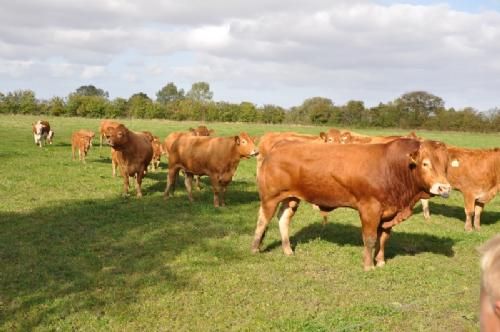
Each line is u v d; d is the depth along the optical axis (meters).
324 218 11.34
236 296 6.98
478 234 11.40
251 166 23.91
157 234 10.11
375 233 8.27
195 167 13.51
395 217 8.35
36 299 6.63
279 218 9.35
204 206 13.07
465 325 6.16
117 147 13.81
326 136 16.69
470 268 8.63
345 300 6.96
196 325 6.04
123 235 9.95
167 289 7.11
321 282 7.68
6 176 17.08
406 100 88.50
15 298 6.66
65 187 15.64
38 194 14.25
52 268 7.88
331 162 8.30
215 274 7.85
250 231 10.66
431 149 7.86
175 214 12.01
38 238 9.52
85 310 6.32
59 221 10.93
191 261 8.43
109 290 7.01
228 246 9.47
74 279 7.43
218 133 47.34
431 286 7.57
